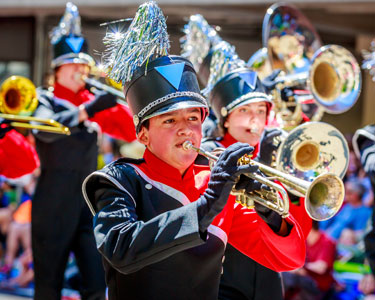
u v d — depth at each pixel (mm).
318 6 26656
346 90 14469
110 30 8625
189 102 8008
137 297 7812
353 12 27484
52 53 15742
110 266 8141
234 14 28234
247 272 11531
